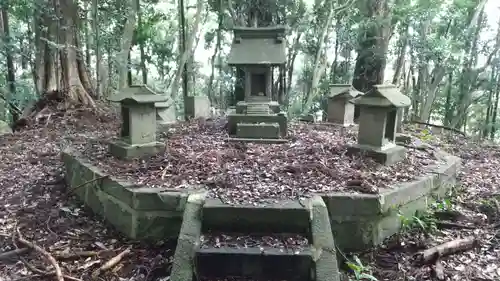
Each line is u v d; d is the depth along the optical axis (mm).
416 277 2881
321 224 2801
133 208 3223
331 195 3098
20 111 9016
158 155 4176
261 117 5297
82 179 4047
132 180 3484
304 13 9961
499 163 5844
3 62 9898
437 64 9195
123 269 2904
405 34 9359
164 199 3146
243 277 2641
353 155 4215
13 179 4805
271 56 5230
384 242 3314
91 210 3930
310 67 11047
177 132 5801
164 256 3088
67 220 3734
